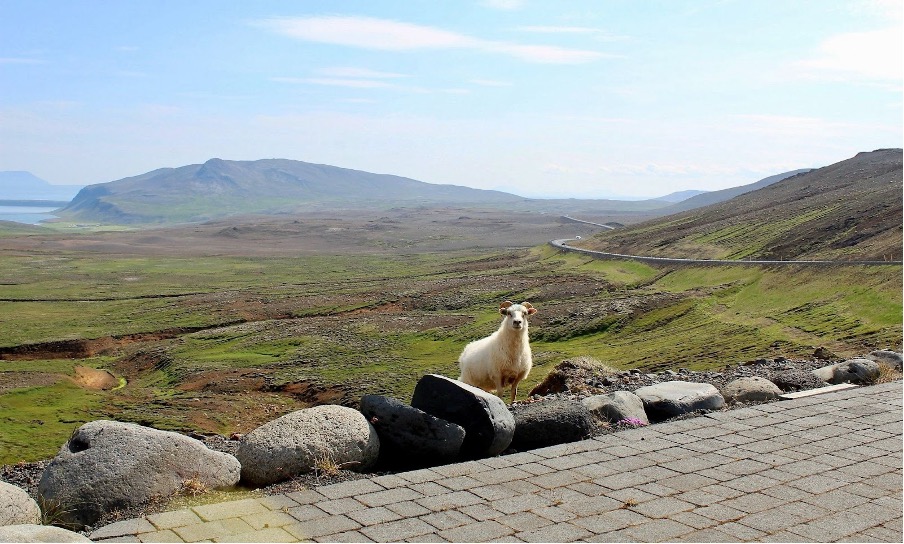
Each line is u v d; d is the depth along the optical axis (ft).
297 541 21.99
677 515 24.52
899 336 179.01
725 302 281.33
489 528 23.20
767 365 57.93
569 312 298.15
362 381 191.21
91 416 156.76
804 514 24.75
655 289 339.77
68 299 392.06
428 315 314.96
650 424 37.37
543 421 33.53
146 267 593.83
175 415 151.33
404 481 27.50
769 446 32.35
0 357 255.91
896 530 23.56
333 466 28.60
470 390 32.12
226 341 270.67
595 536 22.72
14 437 135.44
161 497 25.49
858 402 40.63
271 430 29.27
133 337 291.58
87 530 23.68
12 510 22.67
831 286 256.11
